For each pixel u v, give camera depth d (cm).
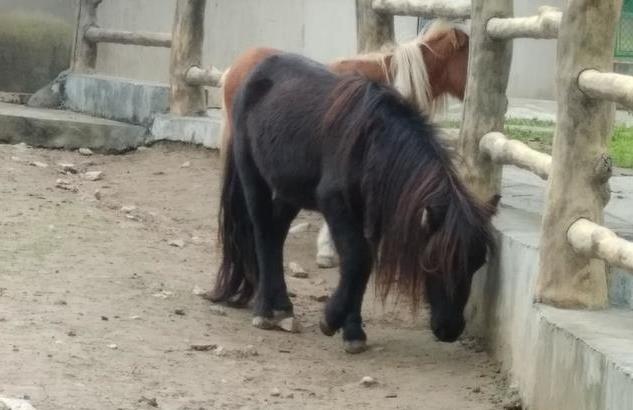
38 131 1041
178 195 887
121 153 1052
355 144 522
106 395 440
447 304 493
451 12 704
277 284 598
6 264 636
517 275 511
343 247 539
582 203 467
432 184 489
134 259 693
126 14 1265
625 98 427
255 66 614
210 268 700
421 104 682
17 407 401
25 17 1199
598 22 462
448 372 524
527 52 1502
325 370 521
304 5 1359
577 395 410
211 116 1060
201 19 1036
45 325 527
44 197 817
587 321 443
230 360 522
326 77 567
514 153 568
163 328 558
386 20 799
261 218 600
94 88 1130
